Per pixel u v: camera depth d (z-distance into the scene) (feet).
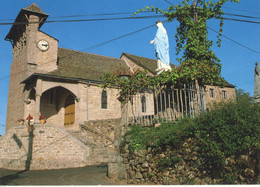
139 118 32.81
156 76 32.58
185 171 23.90
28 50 77.82
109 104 82.17
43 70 78.69
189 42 34.58
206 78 32.04
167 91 33.55
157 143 26.63
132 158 29.58
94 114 78.28
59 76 72.95
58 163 50.29
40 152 50.98
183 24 35.83
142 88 33.45
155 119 31.81
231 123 21.75
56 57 82.12
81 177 35.53
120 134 33.19
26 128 51.57
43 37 81.00
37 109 68.49
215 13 35.27
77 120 74.74
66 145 53.31
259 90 33.86
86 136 64.59
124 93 34.94
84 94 77.71
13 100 87.92
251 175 19.27
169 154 25.64
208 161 22.54
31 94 77.87
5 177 39.58
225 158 21.29
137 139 29.76
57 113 84.69
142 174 27.76
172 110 33.68
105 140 61.11
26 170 47.34
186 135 24.81
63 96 83.87
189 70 31.19
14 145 52.65
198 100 30.81
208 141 22.43
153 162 26.73
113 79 36.06
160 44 42.19
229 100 25.30
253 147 19.93
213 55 33.94
